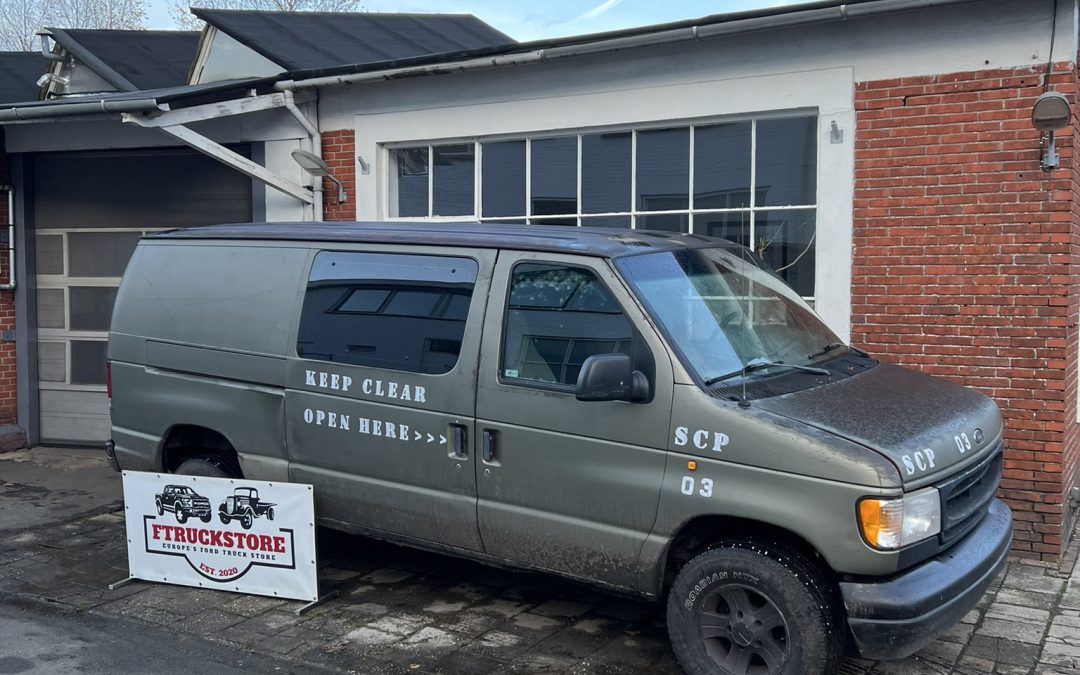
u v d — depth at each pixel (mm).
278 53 9688
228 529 5551
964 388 5102
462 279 4938
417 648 4824
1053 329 6309
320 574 5949
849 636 4141
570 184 8172
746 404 4129
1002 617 5262
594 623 5172
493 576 5934
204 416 5777
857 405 4293
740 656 4125
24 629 5105
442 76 8508
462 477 4812
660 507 4246
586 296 4551
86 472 9039
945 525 4055
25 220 10078
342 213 9156
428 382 4906
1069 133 6168
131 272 6266
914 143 6680
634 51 7613
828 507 3861
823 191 6988
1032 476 6371
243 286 5699
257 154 9359
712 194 7562
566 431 4488
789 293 5508
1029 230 6352
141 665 4621
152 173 9844
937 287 6652
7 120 8141
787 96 7062
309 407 5348
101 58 10430
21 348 10133
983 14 6398
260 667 4602
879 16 6664
